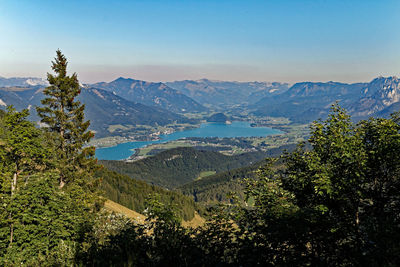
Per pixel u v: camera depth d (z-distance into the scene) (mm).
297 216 8367
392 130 9578
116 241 9227
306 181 10289
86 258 8781
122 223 12742
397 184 9609
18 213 14938
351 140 9797
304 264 7574
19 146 20047
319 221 8461
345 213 9430
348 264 7348
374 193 9695
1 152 19922
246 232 8656
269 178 11820
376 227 7770
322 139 10680
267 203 10352
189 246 8375
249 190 11406
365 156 9641
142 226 9875
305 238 8219
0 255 13664
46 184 17016
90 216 21250
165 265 7680
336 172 10172
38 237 14633
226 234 8461
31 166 22281
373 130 10523
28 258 13359
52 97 29375
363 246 7594
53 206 16188
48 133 28219
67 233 15062
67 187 26953
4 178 18484
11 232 14602
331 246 8086
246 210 10070
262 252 7820
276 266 7465
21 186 17109
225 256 7836
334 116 10953
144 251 8531
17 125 20938
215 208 9883
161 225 9508
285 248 8102
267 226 8617
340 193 9398
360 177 9523
